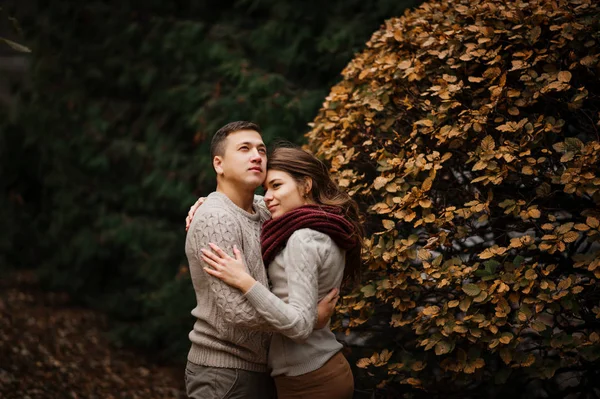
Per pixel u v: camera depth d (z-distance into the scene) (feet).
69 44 19.61
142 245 17.13
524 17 9.37
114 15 18.70
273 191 8.36
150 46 17.38
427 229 9.26
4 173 22.35
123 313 17.34
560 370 9.47
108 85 18.90
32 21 20.48
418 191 8.99
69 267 19.89
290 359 7.97
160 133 17.30
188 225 8.64
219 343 8.01
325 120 10.88
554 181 8.52
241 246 7.91
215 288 7.57
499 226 9.91
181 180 16.20
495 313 8.66
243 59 15.19
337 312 9.55
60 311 19.02
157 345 16.43
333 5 14.94
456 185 9.82
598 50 9.00
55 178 19.72
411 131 10.00
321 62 14.79
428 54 9.92
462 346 9.21
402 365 9.23
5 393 13.44
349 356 11.06
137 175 18.04
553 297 8.21
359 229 8.60
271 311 7.27
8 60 26.12
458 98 9.46
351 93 10.85
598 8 9.17
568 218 9.71
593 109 9.45
